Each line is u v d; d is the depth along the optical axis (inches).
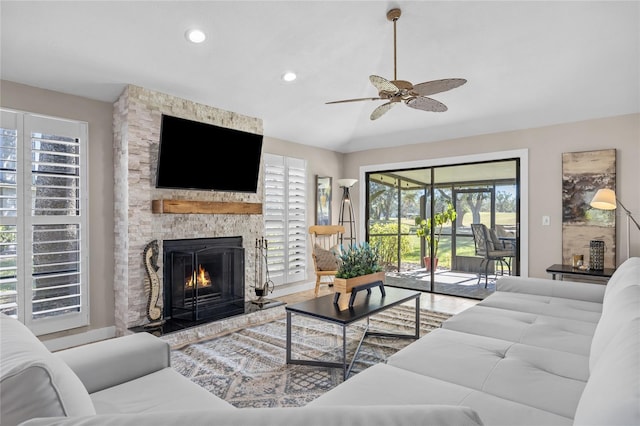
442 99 169.0
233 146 158.6
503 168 187.8
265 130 192.7
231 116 165.9
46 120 124.3
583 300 112.9
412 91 105.8
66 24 103.4
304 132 204.8
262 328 144.6
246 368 107.3
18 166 118.5
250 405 86.7
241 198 172.4
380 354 117.3
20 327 48.9
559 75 143.3
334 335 135.6
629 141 153.7
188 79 136.9
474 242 196.5
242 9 109.8
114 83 130.2
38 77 119.3
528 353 70.6
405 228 222.4
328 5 113.0
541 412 51.4
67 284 127.9
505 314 98.2
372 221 237.1
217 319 139.4
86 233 131.9
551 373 64.1
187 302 146.0
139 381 62.9
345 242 242.4
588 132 162.9
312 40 128.3
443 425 22.3
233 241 164.6
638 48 124.0
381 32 127.3
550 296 118.6
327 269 207.6
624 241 153.9
